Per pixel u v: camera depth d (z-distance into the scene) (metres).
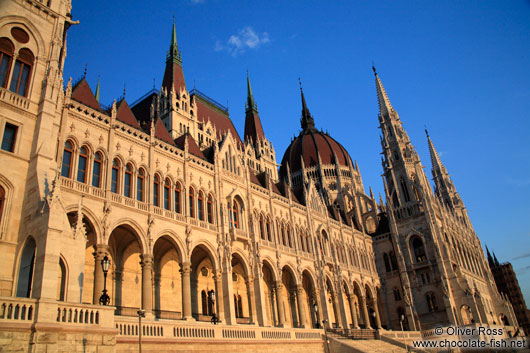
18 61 32.44
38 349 21.28
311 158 120.00
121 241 43.00
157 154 45.34
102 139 39.97
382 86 106.56
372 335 63.25
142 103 83.12
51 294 24.11
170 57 83.25
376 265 89.94
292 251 63.44
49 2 35.41
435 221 86.19
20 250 27.33
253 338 41.28
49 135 31.38
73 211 35.09
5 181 28.66
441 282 81.00
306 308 70.56
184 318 41.50
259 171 96.44
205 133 81.69
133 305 42.75
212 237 48.69
